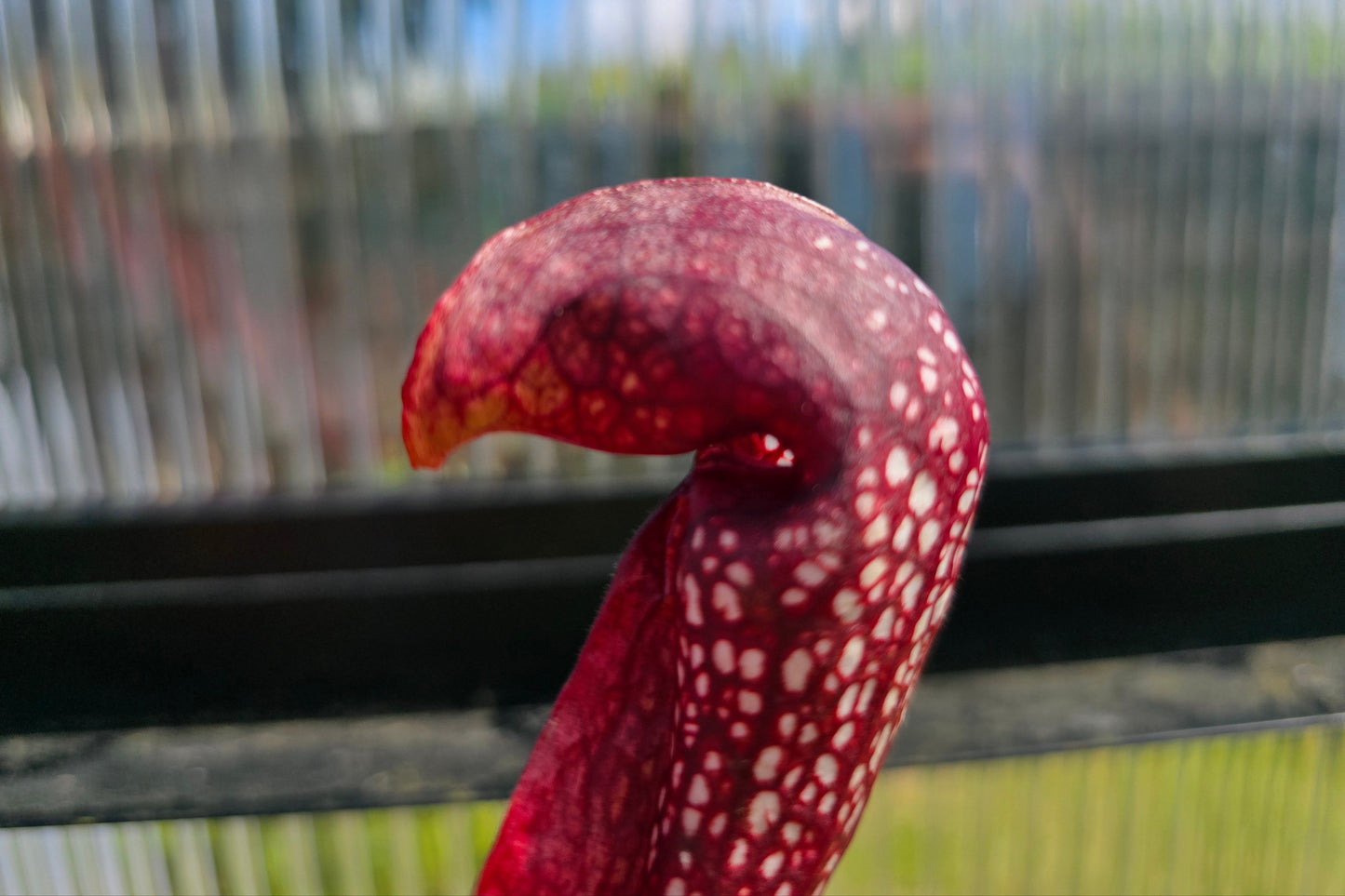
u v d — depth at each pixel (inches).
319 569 15.7
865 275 8.5
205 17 15.4
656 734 10.6
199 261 15.6
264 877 16.1
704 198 8.7
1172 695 15.5
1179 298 16.1
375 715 15.6
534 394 8.2
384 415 15.9
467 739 15.3
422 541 15.7
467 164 15.6
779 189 9.4
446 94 15.5
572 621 15.8
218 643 15.6
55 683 15.6
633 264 8.0
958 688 15.7
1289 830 16.3
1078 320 16.1
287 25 15.4
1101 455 16.0
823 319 8.1
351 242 15.7
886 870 16.2
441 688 15.8
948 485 8.9
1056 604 16.0
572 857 10.8
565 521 15.8
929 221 15.9
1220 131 15.9
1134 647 15.9
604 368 8.0
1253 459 16.0
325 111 15.5
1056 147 15.8
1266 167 16.0
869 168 15.8
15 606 15.5
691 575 8.6
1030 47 15.7
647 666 10.7
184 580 15.7
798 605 8.3
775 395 8.0
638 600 10.8
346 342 15.8
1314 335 16.2
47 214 15.5
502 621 15.8
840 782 9.3
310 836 16.0
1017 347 16.1
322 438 15.9
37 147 15.5
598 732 10.9
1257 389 16.2
